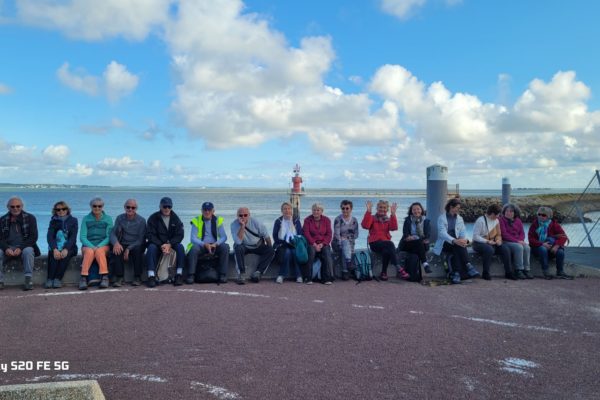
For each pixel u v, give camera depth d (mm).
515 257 10430
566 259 11961
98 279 9328
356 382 4645
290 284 9703
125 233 9414
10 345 5680
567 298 8578
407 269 10219
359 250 10438
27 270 8852
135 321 6715
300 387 4508
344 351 5531
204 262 9750
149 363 5102
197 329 6348
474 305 7980
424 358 5355
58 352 5438
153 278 9266
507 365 5207
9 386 3498
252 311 7344
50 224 9289
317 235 9961
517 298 8539
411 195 144625
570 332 6496
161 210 9641
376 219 10617
